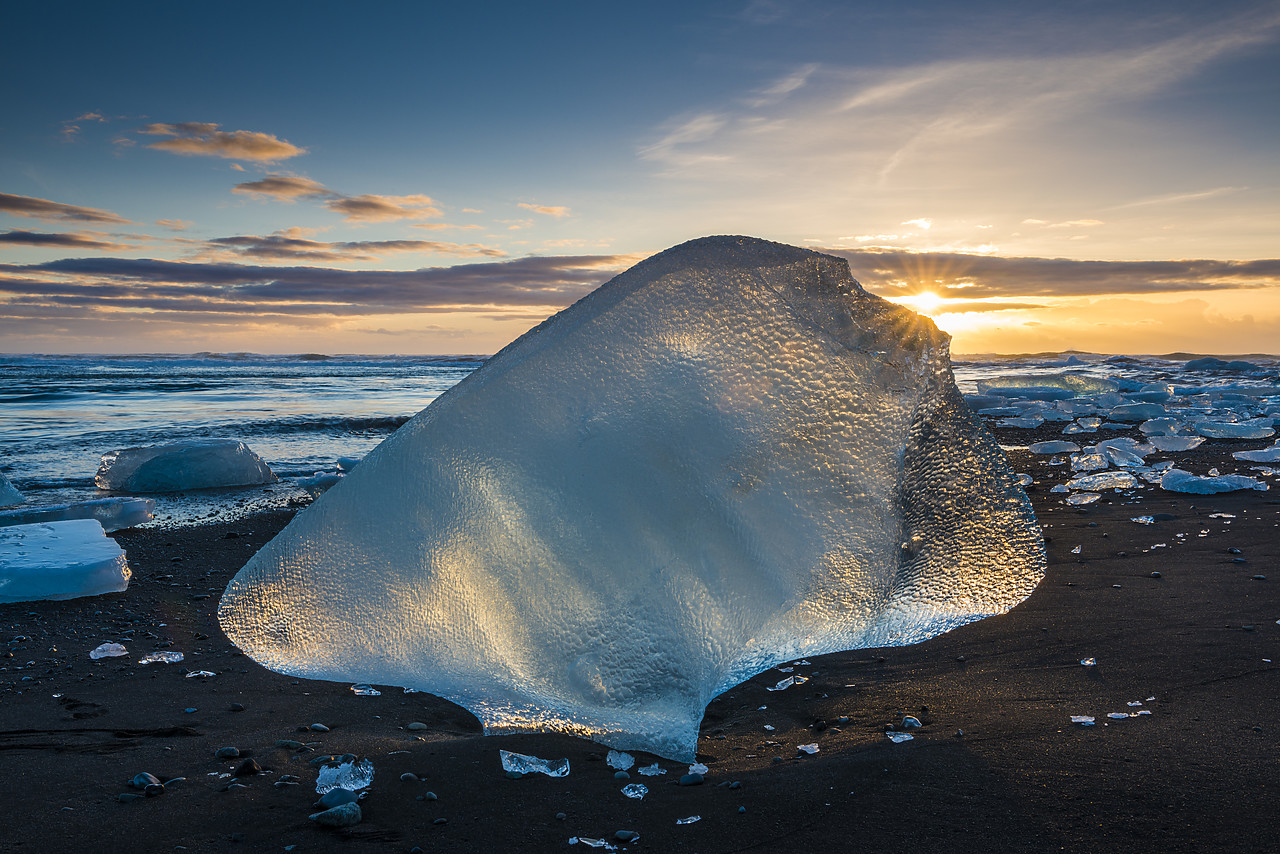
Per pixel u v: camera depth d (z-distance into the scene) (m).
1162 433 8.03
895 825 1.73
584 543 2.35
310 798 1.94
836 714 2.48
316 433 12.33
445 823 1.81
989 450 2.43
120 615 3.83
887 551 2.42
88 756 2.22
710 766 2.15
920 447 2.41
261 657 2.39
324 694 2.80
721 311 2.34
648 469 2.35
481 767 2.10
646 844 1.71
